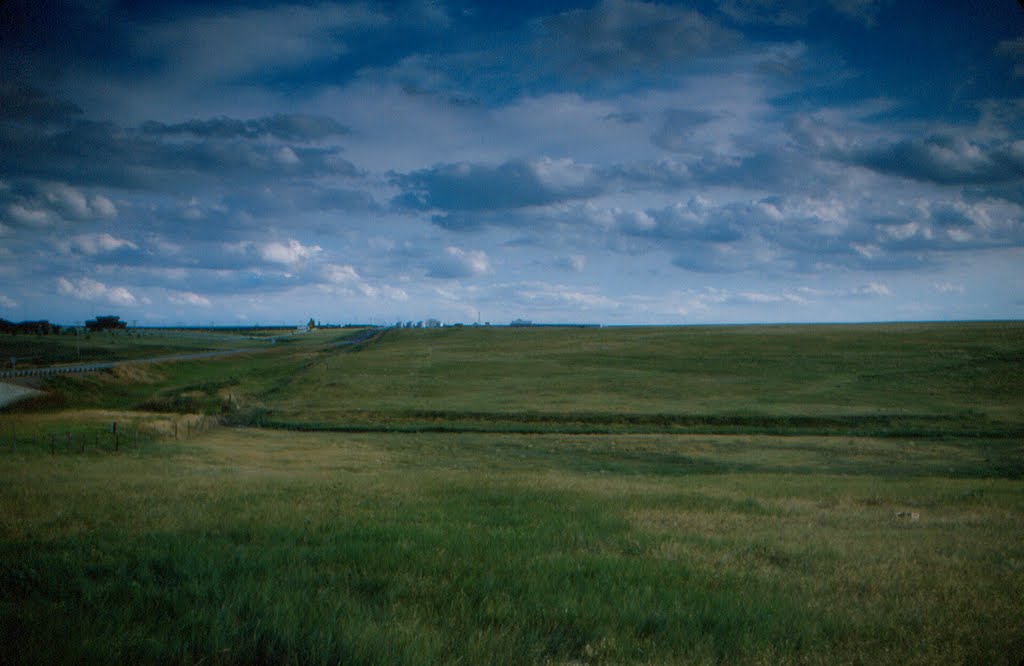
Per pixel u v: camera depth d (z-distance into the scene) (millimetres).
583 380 89625
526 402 70875
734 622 6094
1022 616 6609
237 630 5297
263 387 83875
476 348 151125
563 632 5941
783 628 6051
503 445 46500
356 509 12773
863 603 7059
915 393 74188
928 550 10117
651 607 6500
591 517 12516
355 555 8328
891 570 8609
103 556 7988
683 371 97062
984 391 74562
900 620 6434
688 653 5453
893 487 22375
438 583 7223
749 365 101562
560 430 56594
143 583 6918
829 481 25781
